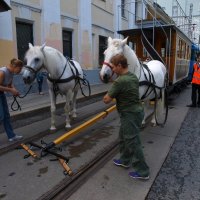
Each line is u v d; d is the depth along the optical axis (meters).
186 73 14.00
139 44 10.25
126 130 3.48
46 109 7.75
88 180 3.61
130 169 3.95
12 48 9.35
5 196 3.18
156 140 5.35
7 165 4.04
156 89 5.62
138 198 3.19
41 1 10.63
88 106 8.79
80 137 5.41
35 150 4.57
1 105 4.70
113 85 3.35
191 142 5.30
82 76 6.59
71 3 12.66
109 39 4.46
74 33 13.07
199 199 3.24
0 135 5.41
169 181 3.68
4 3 7.32
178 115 7.63
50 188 3.37
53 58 5.14
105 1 16.02
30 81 4.75
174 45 9.52
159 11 16.42
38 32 10.64
